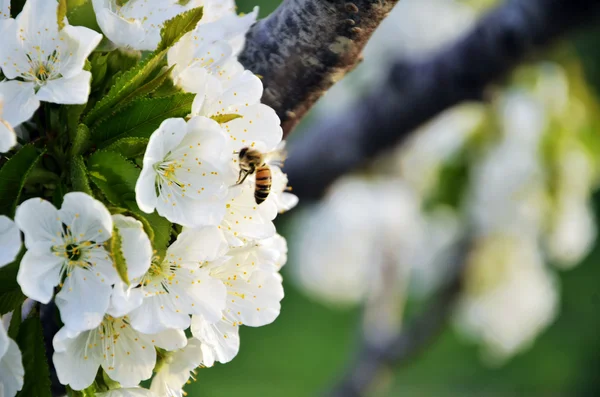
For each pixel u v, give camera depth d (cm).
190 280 51
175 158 51
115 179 51
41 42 51
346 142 88
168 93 52
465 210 104
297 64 57
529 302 108
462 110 101
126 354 52
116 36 52
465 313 113
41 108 52
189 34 53
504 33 79
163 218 51
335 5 56
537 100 101
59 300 50
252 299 54
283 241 55
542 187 100
